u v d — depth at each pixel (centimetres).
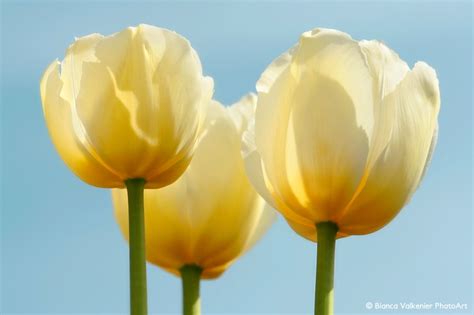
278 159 110
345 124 109
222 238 116
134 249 109
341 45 109
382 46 110
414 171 110
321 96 109
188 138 111
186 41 111
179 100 111
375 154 109
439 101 111
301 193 110
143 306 109
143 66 110
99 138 110
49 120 112
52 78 111
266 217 117
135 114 110
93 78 110
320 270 109
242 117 117
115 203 117
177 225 116
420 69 110
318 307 109
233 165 116
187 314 116
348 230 110
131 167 111
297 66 109
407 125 110
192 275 117
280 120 109
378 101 109
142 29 110
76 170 112
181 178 116
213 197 116
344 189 109
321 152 109
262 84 110
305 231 111
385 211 110
